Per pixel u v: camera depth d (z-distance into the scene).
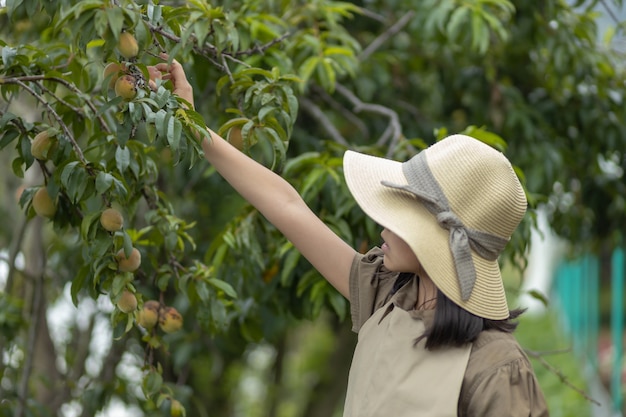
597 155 5.23
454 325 2.30
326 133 5.03
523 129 4.93
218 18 2.93
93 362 5.80
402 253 2.42
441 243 2.33
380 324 2.49
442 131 3.77
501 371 2.30
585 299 10.98
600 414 9.28
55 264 4.95
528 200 3.87
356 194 2.44
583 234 5.84
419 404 2.30
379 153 4.02
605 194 5.45
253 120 2.77
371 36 5.49
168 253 3.21
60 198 2.87
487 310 2.35
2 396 4.28
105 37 2.38
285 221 2.68
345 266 2.67
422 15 4.67
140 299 2.79
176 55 2.89
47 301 5.48
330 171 3.60
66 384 4.88
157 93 2.47
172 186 5.21
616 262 8.31
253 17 3.74
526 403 2.31
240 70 3.16
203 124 2.53
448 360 2.32
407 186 2.36
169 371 5.73
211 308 3.23
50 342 5.37
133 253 2.71
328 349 10.47
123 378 5.04
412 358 2.35
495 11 4.77
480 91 5.24
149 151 3.21
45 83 2.94
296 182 3.76
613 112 5.13
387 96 5.42
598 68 4.99
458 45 4.89
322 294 3.69
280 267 3.84
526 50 5.19
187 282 3.22
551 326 14.52
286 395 10.00
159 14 2.58
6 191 6.36
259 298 3.90
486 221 2.35
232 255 3.89
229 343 5.16
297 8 4.34
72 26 2.37
